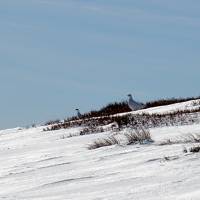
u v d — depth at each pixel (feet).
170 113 263.29
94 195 86.79
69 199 86.43
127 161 118.62
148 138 158.30
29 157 168.25
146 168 105.09
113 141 166.91
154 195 80.53
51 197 90.63
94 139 209.77
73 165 127.65
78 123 296.92
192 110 262.88
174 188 83.20
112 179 99.55
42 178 114.11
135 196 81.76
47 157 157.17
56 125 312.71
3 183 115.03
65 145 200.23
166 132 197.36
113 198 82.43
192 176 90.33
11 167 144.56
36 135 278.67
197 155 109.70
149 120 248.73
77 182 102.42
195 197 73.87
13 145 246.47
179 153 116.16
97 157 134.31
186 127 210.18
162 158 113.50
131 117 264.31
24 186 106.52
